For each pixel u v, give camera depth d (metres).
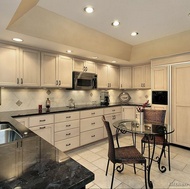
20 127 1.50
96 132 3.53
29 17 1.99
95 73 3.89
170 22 2.42
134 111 4.16
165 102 3.43
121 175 2.18
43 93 3.21
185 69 3.13
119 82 4.68
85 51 3.06
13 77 2.48
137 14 2.16
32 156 0.80
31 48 2.71
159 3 1.90
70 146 3.00
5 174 0.62
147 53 3.63
